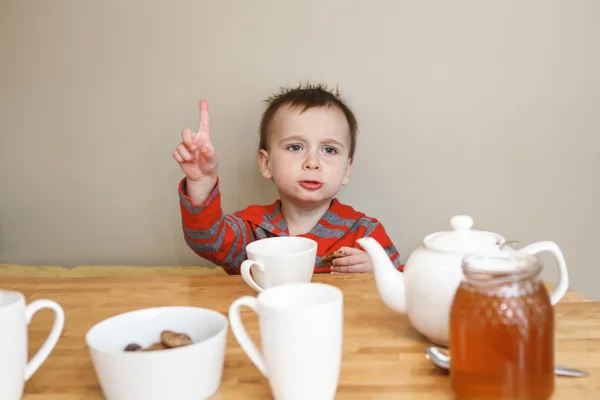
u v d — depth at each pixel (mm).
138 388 525
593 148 1579
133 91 1665
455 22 1576
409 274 677
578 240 1611
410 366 628
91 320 815
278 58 1625
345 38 1605
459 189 1630
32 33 1663
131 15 1640
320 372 536
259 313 556
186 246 1715
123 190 1706
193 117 1659
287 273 861
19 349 549
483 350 508
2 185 1725
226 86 1645
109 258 1730
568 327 729
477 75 1586
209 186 1196
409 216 1654
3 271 1636
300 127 1471
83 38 1657
